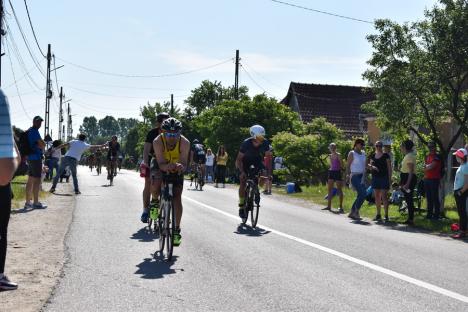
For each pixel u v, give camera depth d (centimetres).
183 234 1058
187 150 841
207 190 2394
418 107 1767
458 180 1189
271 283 683
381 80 1723
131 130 11438
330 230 1195
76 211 1383
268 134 4275
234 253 875
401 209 1597
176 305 580
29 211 1355
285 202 1934
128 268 749
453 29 1585
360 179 1500
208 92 7412
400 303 607
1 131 525
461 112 1853
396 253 924
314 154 3222
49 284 656
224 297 614
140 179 3120
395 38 1692
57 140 2127
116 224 1162
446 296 642
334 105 5088
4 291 619
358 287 675
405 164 1438
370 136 3753
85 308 564
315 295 631
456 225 1277
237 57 5025
